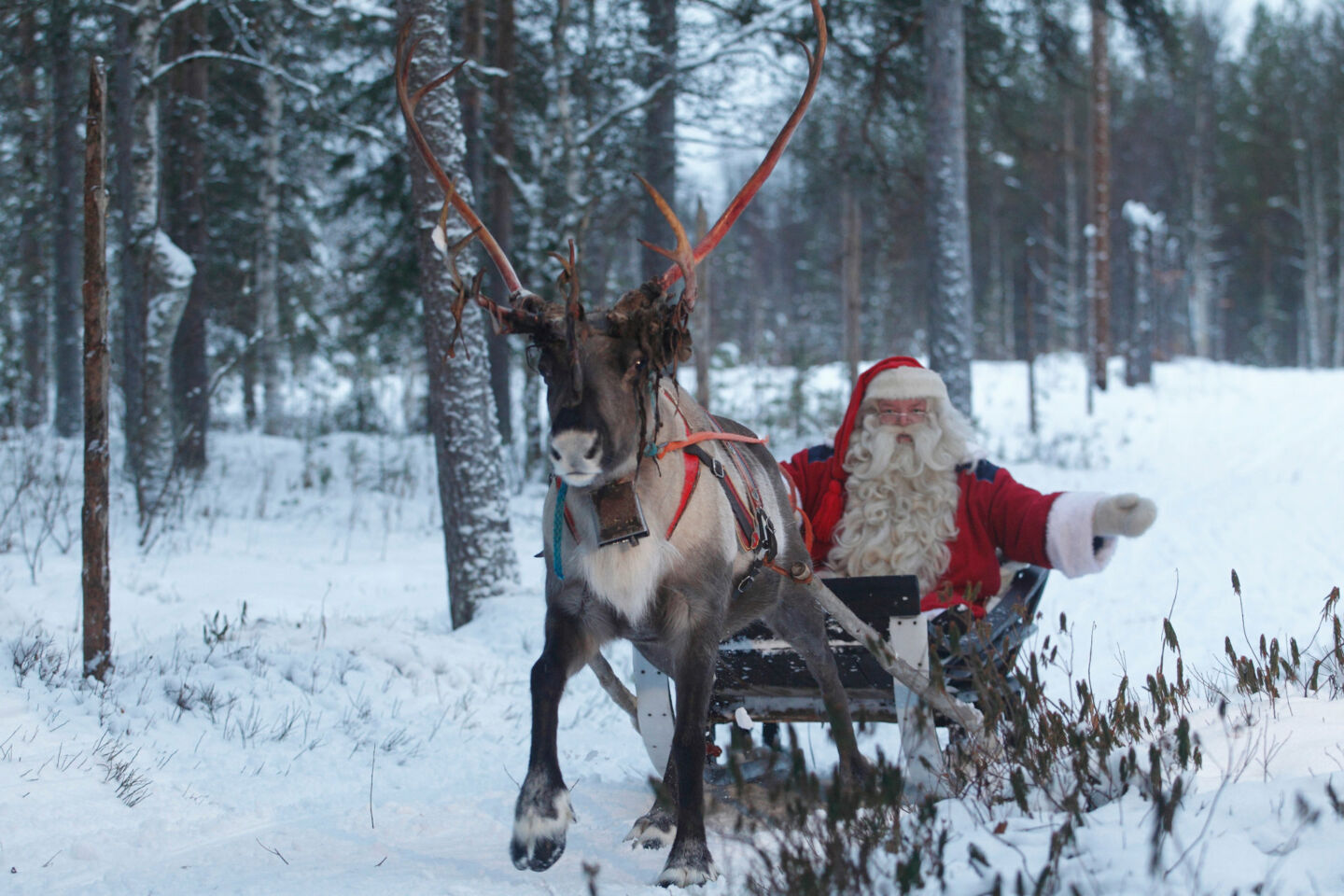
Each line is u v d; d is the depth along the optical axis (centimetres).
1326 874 286
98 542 614
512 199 1936
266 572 1099
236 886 371
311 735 595
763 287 5506
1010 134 1958
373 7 1323
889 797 337
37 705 557
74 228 2117
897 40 1530
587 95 1673
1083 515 507
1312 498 1574
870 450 558
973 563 543
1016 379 3569
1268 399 3161
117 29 1521
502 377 1838
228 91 1927
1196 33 5306
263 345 2253
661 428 384
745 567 423
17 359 2161
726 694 498
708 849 374
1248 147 5478
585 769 569
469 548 913
